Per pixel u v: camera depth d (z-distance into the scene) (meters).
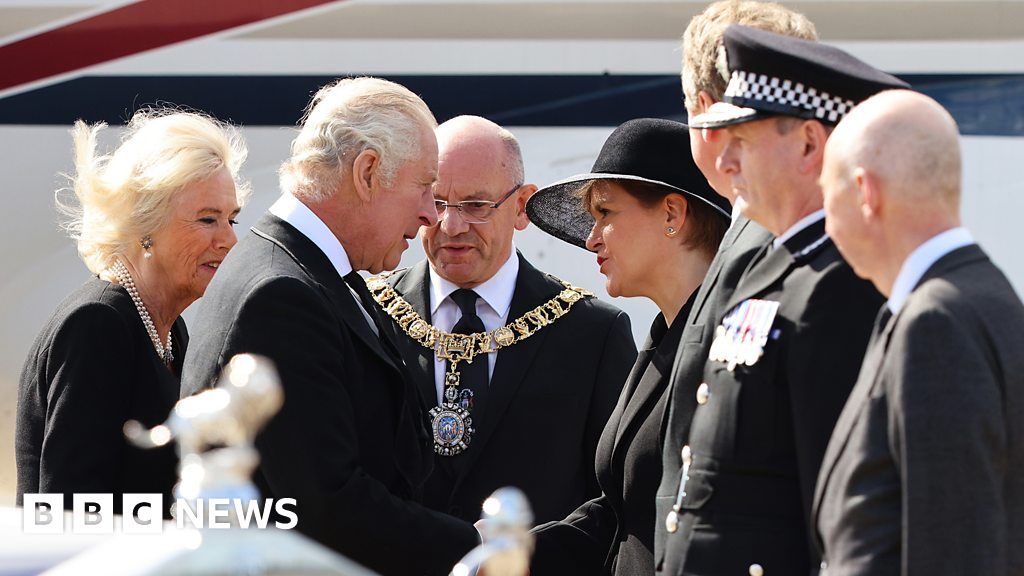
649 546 9.14
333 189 9.28
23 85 15.48
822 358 7.20
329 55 15.16
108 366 9.64
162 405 9.96
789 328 7.38
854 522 6.29
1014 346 6.14
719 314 8.07
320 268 9.12
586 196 10.32
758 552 7.39
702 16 8.75
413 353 11.80
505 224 11.76
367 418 9.12
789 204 7.67
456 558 8.86
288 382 8.55
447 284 12.00
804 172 7.59
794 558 7.35
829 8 14.38
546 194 10.74
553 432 11.52
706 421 7.74
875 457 6.24
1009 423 6.09
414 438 9.44
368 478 8.78
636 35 14.79
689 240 9.68
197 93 15.34
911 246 6.40
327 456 8.57
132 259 10.25
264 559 4.50
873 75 7.54
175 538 4.63
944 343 6.02
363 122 9.32
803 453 7.18
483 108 14.99
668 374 9.27
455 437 11.49
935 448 5.94
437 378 11.74
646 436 9.23
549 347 11.77
